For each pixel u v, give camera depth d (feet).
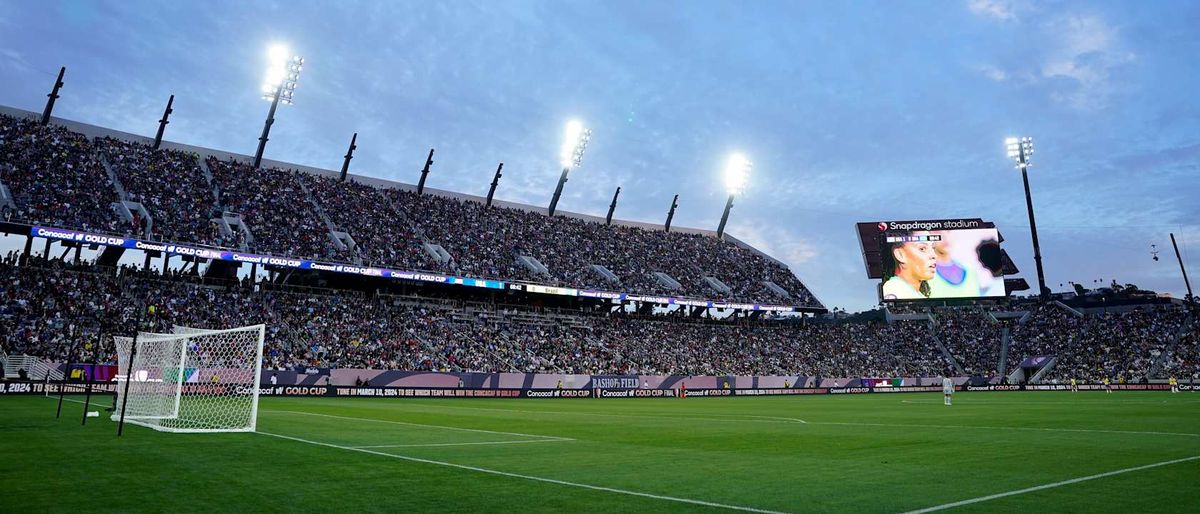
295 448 43.98
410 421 75.31
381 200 202.08
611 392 179.32
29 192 142.72
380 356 158.92
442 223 204.85
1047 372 228.43
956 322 258.37
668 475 35.78
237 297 159.12
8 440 44.73
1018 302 263.90
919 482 33.88
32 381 112.88
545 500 28.12
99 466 34.60
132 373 65.62
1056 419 84.02
